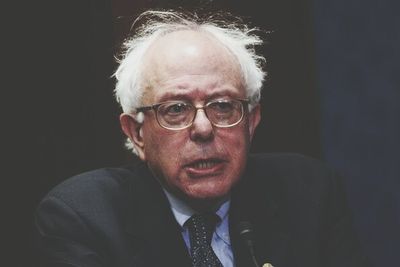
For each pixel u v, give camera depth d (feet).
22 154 18.67
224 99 9.04
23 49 18.37
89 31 17.72
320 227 10.43
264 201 10.37
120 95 9.59
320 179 10.98
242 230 9.05
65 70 18.24
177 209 9.76
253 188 10.47
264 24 17.04
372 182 18.43
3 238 18.85
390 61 18.31
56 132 18.52
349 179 18.33
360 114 18.33
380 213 18.49
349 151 18.22
